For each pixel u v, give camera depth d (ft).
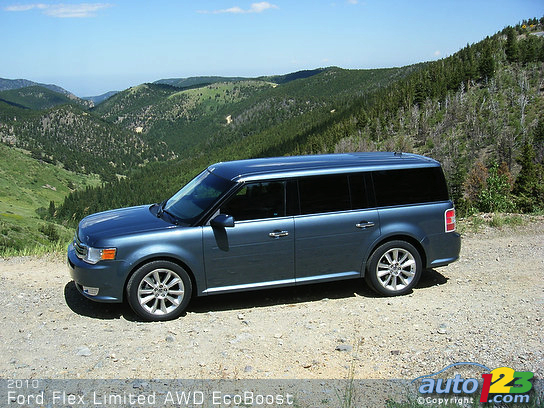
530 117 367.66
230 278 16.69
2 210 483.10
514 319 15.52
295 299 18.31
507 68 504.84
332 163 18.29
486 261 23.54
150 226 16.44
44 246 27.99
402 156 19.98
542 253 24.58
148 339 14.32
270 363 12.66
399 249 18.37
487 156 322.34
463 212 40.22
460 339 14.03
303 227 17.15
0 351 13.38
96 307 17.28
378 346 13.79
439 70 572.92
